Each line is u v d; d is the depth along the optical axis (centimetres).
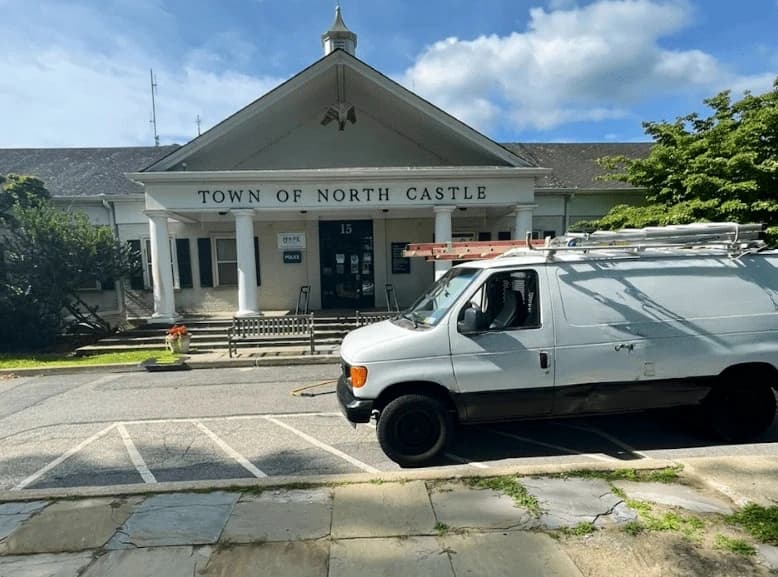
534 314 451
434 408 438
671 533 295
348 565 273
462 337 440
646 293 462
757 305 472
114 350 1059
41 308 1185
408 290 1441
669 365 459
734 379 470
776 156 895
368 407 436
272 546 294
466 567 268
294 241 1417
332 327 1162
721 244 470
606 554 277
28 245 1143
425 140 1251
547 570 264
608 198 1521
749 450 459
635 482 364
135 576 268
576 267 462
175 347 1009
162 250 1124
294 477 389
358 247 1433
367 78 1126
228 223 1396
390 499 348
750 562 266
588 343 449
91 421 611
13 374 901
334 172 1094
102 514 338
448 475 383
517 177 1134
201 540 303
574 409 457
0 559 289
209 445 514
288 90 1111
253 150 1233
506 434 520
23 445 527
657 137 1109
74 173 1571
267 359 947
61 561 285
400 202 1125
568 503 335
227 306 1411
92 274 1197
